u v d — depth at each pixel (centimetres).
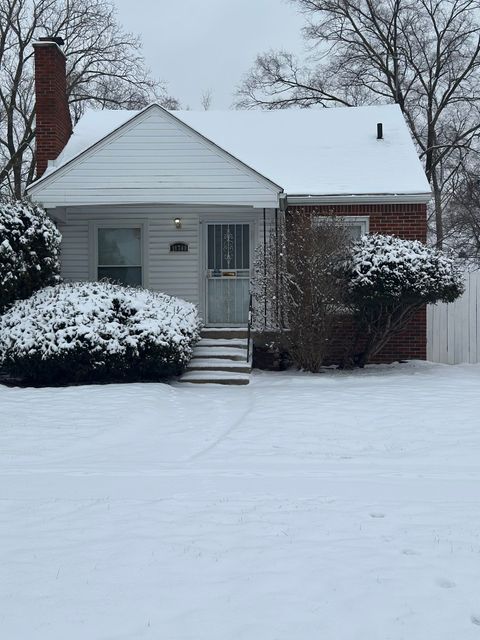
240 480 718
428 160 3139
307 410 1066
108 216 1725
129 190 1551
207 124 2061
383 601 415
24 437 926
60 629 386
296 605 411
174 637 375
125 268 1731
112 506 616
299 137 1975
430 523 560
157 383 1343
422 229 1672
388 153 1850
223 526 554
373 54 3150
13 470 778
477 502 626
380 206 1677
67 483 709
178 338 1346
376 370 1569
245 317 1714
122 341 1323
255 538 524
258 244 1667
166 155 1555
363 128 2005
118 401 1130
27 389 1262
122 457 842
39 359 1311
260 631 381
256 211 1703
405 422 987
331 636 376
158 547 507
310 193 1656
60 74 1875
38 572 465
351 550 498
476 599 419
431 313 1716
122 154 1556
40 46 1823
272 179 1731
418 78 3144
